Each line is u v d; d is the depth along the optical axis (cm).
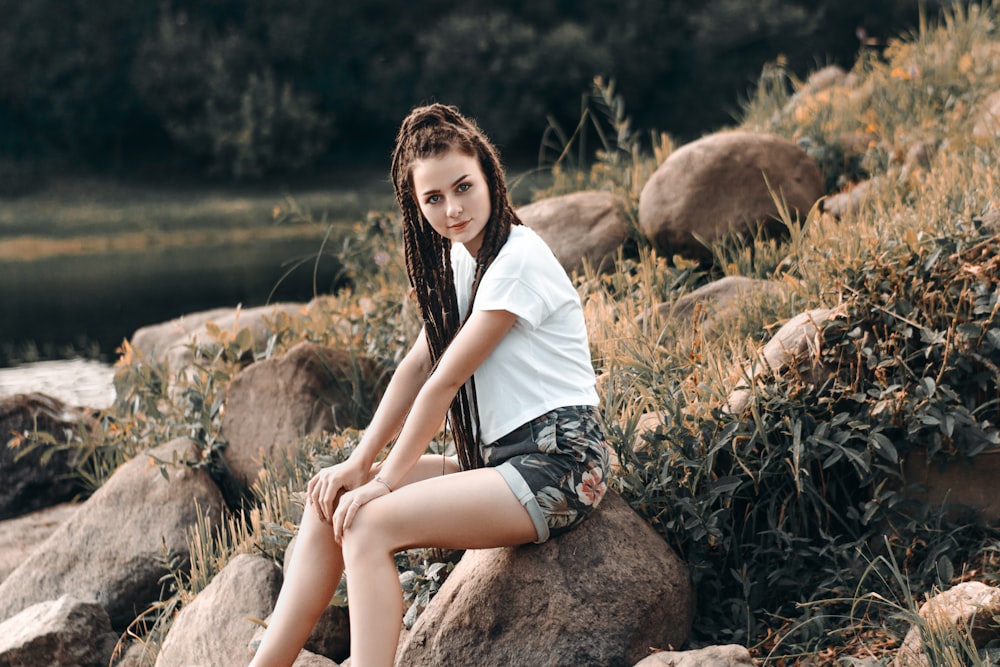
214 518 354
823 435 265
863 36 681
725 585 267
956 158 405
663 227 434
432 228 249
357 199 2170
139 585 342
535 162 2547
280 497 328
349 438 333
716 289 370
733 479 261
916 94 543
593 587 236
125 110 2597
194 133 2523
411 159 238
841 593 253
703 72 2559
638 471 267
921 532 261
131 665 308
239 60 2606
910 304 284
